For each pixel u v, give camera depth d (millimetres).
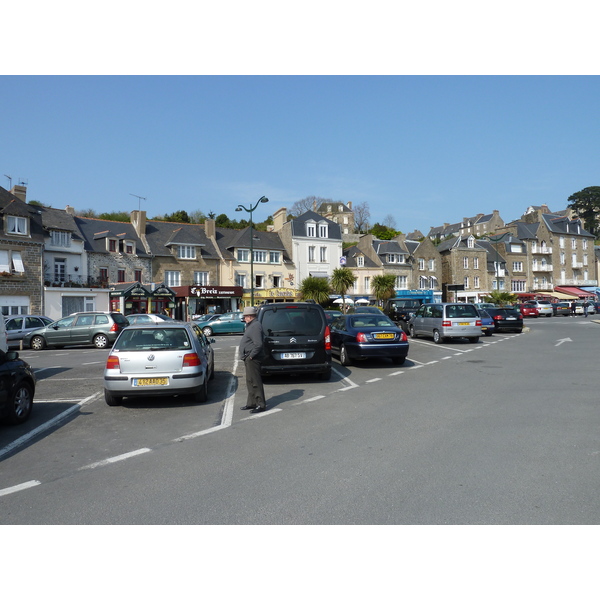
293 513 4090
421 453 5637
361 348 13086
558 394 9000
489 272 68938
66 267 39938
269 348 10641
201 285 47594
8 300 34875
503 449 5715
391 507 4164
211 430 6941
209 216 91000
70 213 46500
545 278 75062
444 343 20484
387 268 61781
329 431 6727
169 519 4031
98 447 6219
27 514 4180
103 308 40219
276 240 55531
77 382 11672
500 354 16016
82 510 4238
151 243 47000
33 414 8195
